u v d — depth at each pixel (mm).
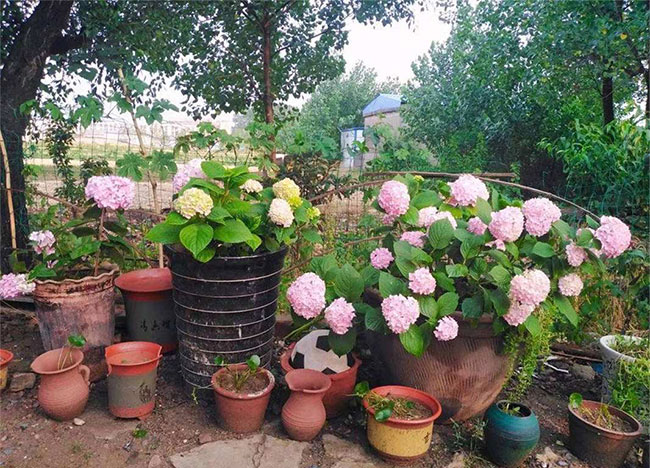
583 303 2836
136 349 2281
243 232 2021
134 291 2615
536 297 1815
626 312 2959
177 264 2189
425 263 2074
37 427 2096
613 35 4363
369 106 11000
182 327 2303
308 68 5484
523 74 5543
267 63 5023
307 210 2365
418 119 7219
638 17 4273
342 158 3824
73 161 4598
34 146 3895
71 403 2105
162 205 4223
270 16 4820
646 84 5109
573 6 4719
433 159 7141
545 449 2059
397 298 1886
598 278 2746
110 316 2525
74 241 2508
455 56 6535
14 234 3168
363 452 1994
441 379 2092
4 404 2258
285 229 2225
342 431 2145
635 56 4660
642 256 2617
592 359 2891
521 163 6258
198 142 3264
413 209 2254
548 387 2625
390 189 2170
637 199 3357
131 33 4238
